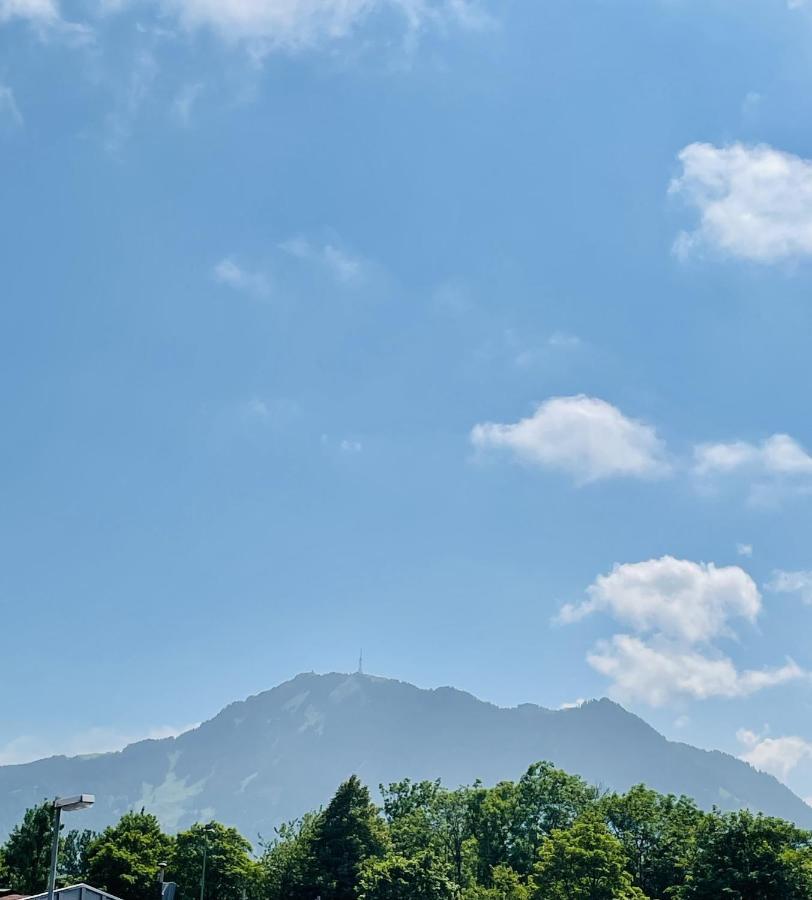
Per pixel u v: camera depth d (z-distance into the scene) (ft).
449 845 428.15
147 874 378.12
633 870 374.43
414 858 335.88
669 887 339.36
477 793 443.32
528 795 433.48
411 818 437.17
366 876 333.01
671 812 392.06
